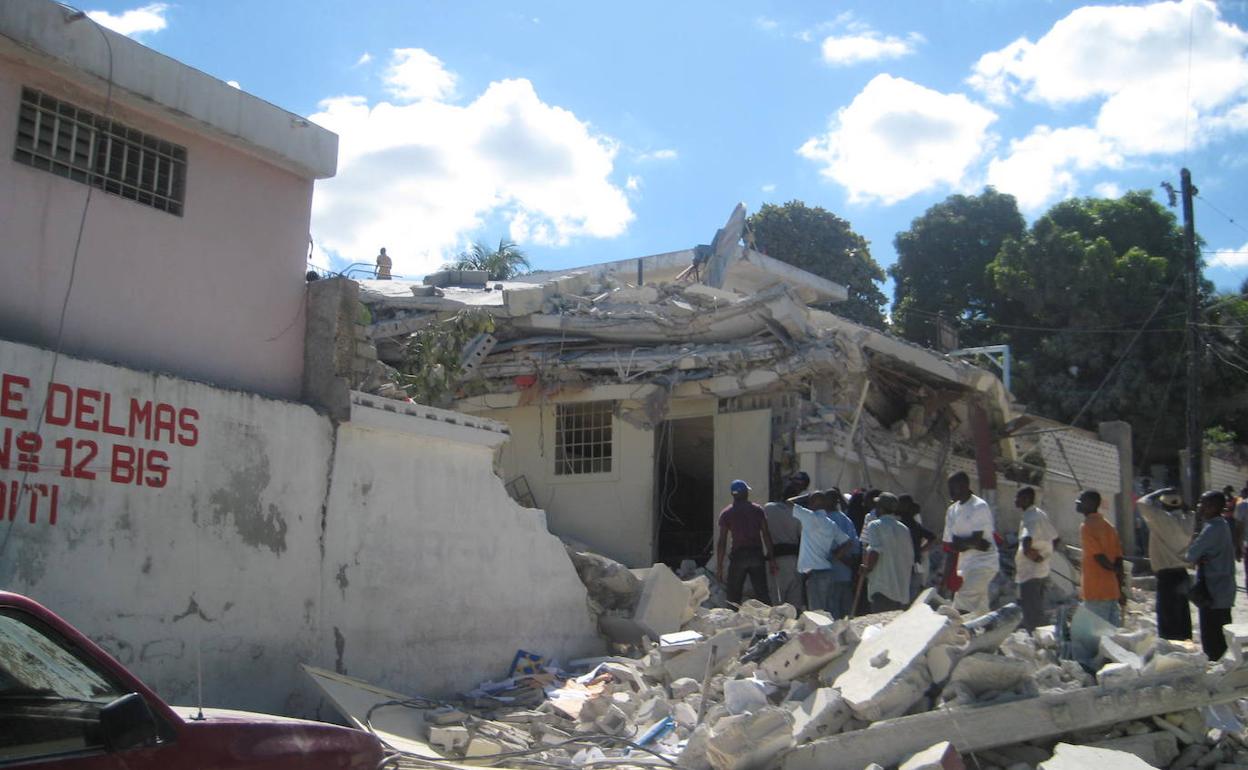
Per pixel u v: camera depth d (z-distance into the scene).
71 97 7.32
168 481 7.30
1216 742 7.27
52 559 6.59
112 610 6.88
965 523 10.34
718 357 14.95
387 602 8.82
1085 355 32.59
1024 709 6.79
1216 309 32.41
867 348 15.66
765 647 8.53
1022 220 38.97
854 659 7.79
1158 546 10.23
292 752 4.33
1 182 6.92
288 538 8.09
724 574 12.90
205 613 7.43
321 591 8.30
